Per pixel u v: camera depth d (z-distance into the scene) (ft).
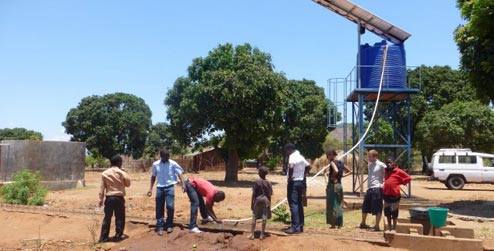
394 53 57.11
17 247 30.50
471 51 48.42
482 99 50.80
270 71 90.63
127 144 202.80
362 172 55.67
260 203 29.53
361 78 57.31
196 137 98.53
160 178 32.76
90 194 65.77
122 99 200.95
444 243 27.66
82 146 78.74
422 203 52.29
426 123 118.32
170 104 99.86
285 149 32.60
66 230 35.53
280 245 28.55
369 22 57.72
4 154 72.13
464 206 51.01
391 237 28.84
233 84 85.76
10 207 46.47
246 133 89.66
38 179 57.57
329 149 35.60
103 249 29.58
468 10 48.16
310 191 73.67
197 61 95.61
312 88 155.94
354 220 41.32
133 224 35.81
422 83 137.39
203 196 33.94
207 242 29.76
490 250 27.04
